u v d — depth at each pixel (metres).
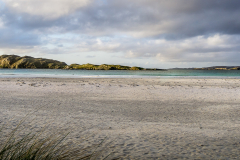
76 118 6.62
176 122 6.35
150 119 6.75
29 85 19.47
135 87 19.20
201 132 5.11
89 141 4.13
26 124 5.57
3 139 4.08
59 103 9.88
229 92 15.77
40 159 2.62
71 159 2.91
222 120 6.72
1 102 9.77
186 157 3.33
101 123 5.97
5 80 26.33
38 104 9.45
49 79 30.72
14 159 2.52
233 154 3.51
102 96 12.88
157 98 12.23
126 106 9.38
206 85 22.78
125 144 3.99
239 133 5.05
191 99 11.92
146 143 4.08
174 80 31.66
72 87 18.38
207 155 3.44
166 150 3.66
